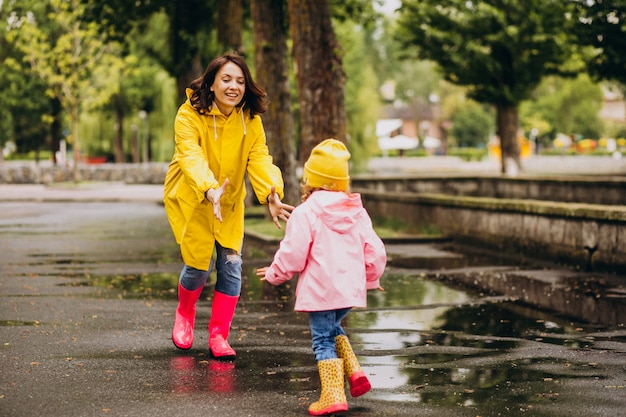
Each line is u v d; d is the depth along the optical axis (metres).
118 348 6.77
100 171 52.16
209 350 6.59
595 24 21.92
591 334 7.29
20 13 51.72
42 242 17.20
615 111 127.62
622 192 20.84
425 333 7.36
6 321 8.05
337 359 4.93
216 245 6.45
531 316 8.22
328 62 16.59
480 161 76.81
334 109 16.61
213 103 6.16
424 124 119.94
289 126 20.27
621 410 4.91
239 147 6.23
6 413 4.91
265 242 16.48
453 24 32.78
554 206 12.74
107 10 27.72
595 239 11.80
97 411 4.95
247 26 31.53
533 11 31.89
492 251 14.77
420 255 14.19
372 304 9.03
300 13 16.59
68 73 45.31
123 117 58.19
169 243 16.94
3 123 56.31
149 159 62.72
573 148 86.44
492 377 5.73
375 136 54.88
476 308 8.74
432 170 69.12
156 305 9.05
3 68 53.34
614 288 10.09
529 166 63.16
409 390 5.39
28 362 6.25
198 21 26.41
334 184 5.08
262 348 6.76
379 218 20.42
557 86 96.56
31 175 51.91
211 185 5.80
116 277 11.54
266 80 20.12
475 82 33.72
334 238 5.01
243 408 5.01
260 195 6.12
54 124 55.75
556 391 5.35
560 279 10.92
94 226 21.64
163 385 5.56
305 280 5.00
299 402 5.14
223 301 6.43
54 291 10.16
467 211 16.11
